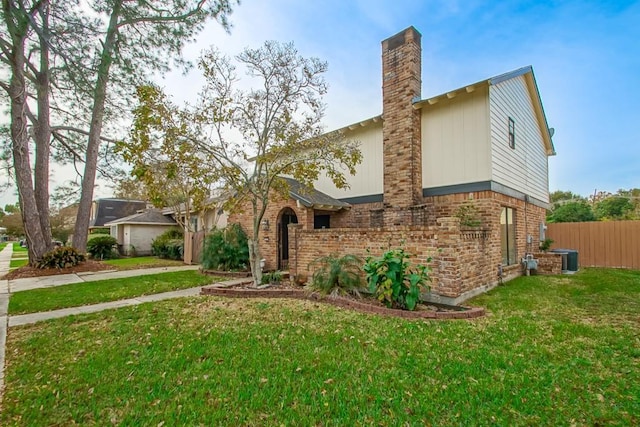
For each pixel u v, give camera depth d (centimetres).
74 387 329
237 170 834
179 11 1317
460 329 492
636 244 1249
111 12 1215
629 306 627
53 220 2805
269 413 283
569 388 316
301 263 926
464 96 952
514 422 266
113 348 429
